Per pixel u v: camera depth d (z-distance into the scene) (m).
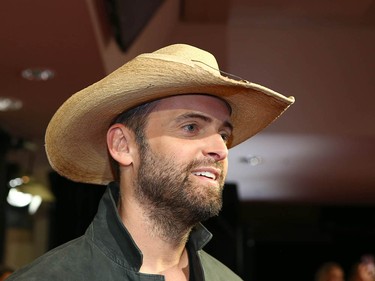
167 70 1.38
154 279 1.44
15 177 5.26
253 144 5.61
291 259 10.45
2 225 4.95
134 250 1.44
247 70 5.01
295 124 5.15
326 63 5.11
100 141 1.64
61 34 3.13
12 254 6.77
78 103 1.47
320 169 6.71
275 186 7.72
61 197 4.88
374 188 7.90
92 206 4.85
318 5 4.64
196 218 1.46
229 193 6.17
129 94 1.45
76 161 1.69
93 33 3.09
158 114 1.48
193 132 1.48
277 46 5.05
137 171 1.50
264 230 9.55
